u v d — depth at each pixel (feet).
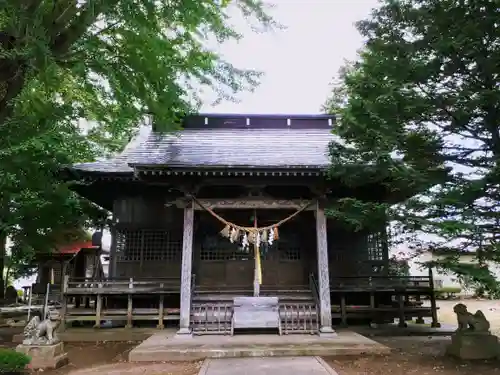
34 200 44.80
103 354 38.63
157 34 38.06
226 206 44.45
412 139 32.12
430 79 30.68
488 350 32.50
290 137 57.67
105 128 56.34
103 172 50.62
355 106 31.83
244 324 41.63
